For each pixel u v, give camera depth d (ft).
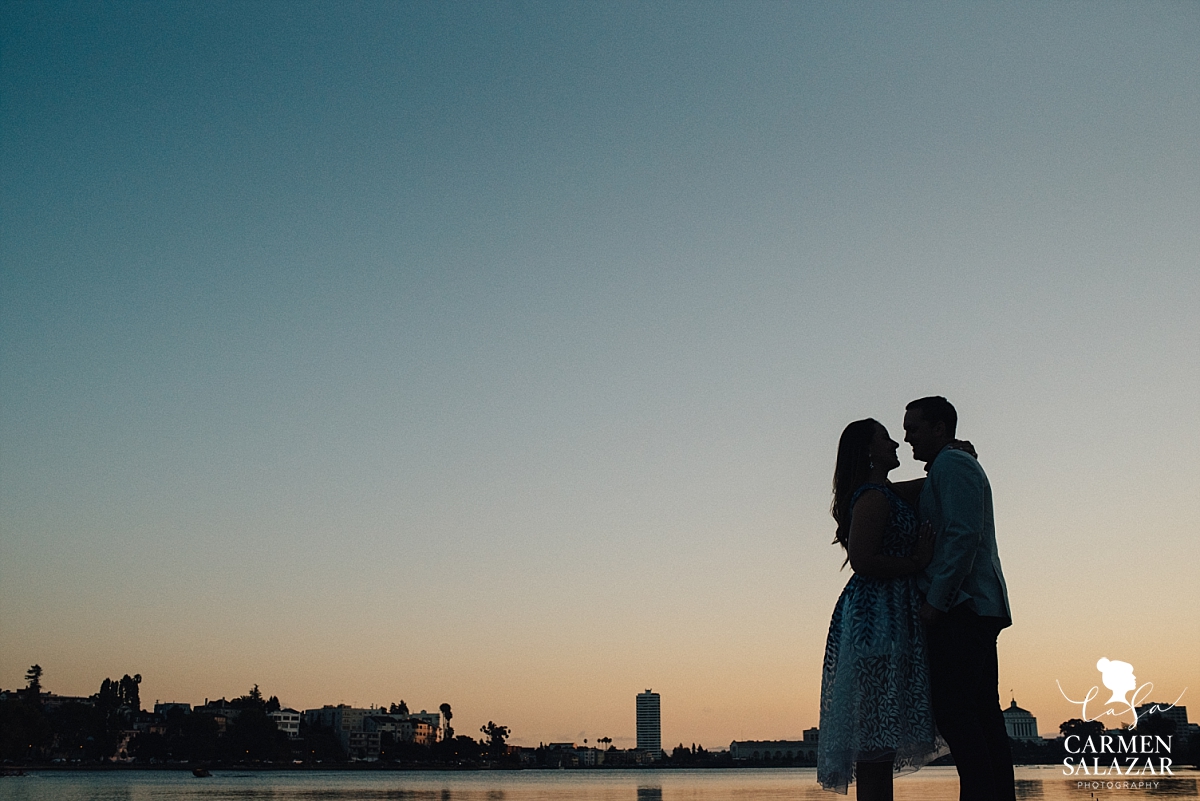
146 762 636.89
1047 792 168.66
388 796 266.57
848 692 16.99
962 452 16.89
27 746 460.14
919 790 207.10
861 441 17.95
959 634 16.38
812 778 531.91
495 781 520.83
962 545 16.14
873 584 17.31
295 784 413.18
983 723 16.75
